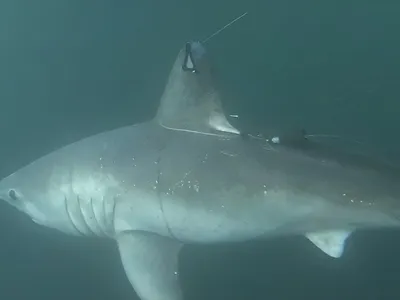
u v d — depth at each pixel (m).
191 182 1.99
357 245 2.62
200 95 2.02
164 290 1.99
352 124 3.14
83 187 2.11
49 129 3.21
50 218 2.25
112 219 2.11
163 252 2.06
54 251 2.65
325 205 1.90
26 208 2.29
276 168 1.94
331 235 1.99
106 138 2.16
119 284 2.54
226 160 1.99
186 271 2.56
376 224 1.93
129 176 2.05
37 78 3.47
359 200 1.88
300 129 2.01
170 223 2.03
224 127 2.04
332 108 3.21
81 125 3.22
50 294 2.57
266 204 1.94
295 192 1.92
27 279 2.61
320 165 1.92
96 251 2.63
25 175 2.24
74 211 2.16
